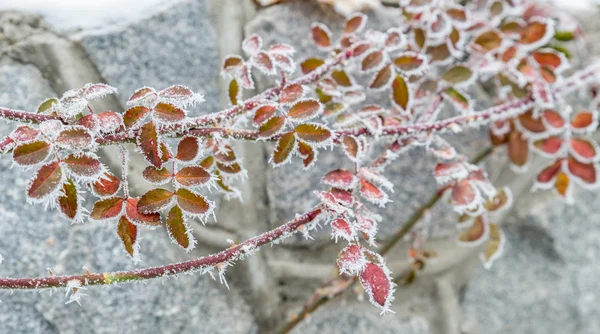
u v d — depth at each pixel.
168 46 0.78
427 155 0.86
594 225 0.93
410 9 0.78
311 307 0.80
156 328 0.76
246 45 0.70
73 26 0.76
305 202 0.83
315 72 0.71
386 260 0.86
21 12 0.76
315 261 0.84
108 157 0.76
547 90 0.79
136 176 0.76
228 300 0.81
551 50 0.80
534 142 0.84
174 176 0.62
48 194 0.59
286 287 0.84
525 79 0.79
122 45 0.77
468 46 0.81
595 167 0.82
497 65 0.79
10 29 0.75
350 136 0.67
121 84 0.77
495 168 0.90
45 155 0.59
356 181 0.67
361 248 0.63
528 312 0.90
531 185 0.92
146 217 0.62
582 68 0.92
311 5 0.83
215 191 0.80
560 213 0.92
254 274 0.81
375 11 0.84
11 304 0.72
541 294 0.91
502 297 0.90
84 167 0.59
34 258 0.73
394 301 0.86
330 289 0.79
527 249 0.92
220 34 0.81
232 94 0.69
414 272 0.85
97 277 0.61
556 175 0.84
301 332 0.82
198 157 0.62
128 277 0.62
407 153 0.85
